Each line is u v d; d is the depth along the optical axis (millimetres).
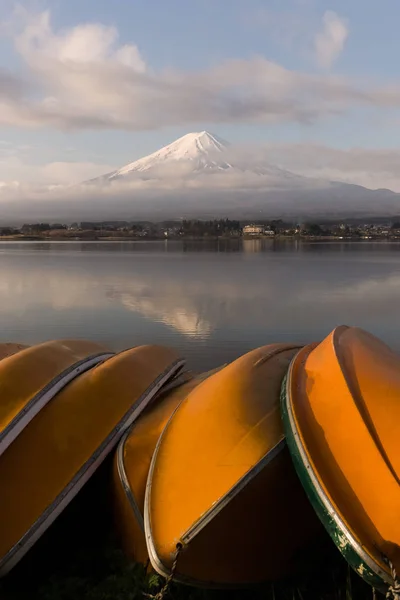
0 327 17516
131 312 20609
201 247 117312
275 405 4379
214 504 3756
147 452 4598
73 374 5188
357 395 3957
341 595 3830
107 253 80875
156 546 3758
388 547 3182
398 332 16859
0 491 4188
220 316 19844
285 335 16406
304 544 4047
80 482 4406
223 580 3869
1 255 72062
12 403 4555
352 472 3527
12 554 3986
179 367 6305
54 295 25875
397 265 51000
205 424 4289
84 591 3951
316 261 58906
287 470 3951
